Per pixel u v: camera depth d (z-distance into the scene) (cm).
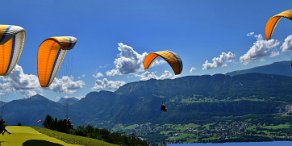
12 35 2998
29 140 5050
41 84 4212
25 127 6775
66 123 5134
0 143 4550
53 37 3625
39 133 6053
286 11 3712
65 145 5241
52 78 4222
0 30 2958
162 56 3684
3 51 3588
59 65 4162
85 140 6562
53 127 8425
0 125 4788
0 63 3753
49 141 5300
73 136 6819
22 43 3419
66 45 3544
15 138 5050
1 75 3966
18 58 3659
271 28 4097
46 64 4000
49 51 3862
